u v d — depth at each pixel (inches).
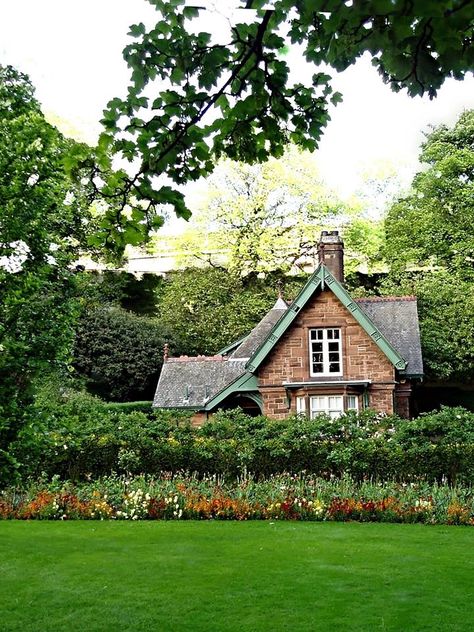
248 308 1414.9
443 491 607.2
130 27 200.2
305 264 1544.0
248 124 223.6
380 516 583.8
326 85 219.6
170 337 1441.9
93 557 437.4
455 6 127.0
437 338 1200.2
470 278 1359.5
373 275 1609.3
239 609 328.5
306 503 599.8
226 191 1486.2
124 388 1387.8
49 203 436.1
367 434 687.1
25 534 518.3
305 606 331.9
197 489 631.8
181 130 212.4
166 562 422.6
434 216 1380.4
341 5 129.7
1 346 401.1
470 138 1408.7
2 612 327.9
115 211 223.3
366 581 374.6
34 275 421.7
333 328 966.4
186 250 1520.7
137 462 684.7
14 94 510.3
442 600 338.3
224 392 997.8
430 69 163.9
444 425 665.0
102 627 306.0
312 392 952.3
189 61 202.7
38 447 422.9
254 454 689.0
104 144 213.9
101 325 1393.9
